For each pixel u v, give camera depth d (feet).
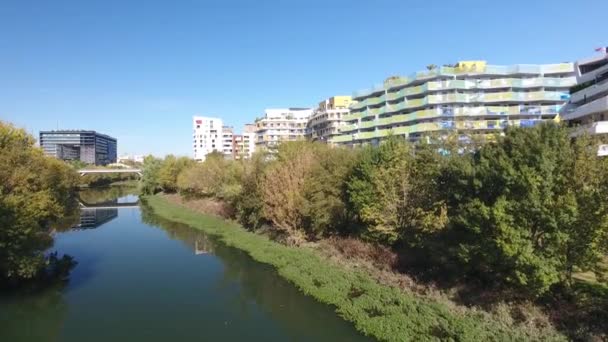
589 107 149.38
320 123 440.04
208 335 72.69
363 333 69.21
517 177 62.18
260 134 565.12
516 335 59.31
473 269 77.36
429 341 62.08
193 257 129.70
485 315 66.18
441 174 86.58
